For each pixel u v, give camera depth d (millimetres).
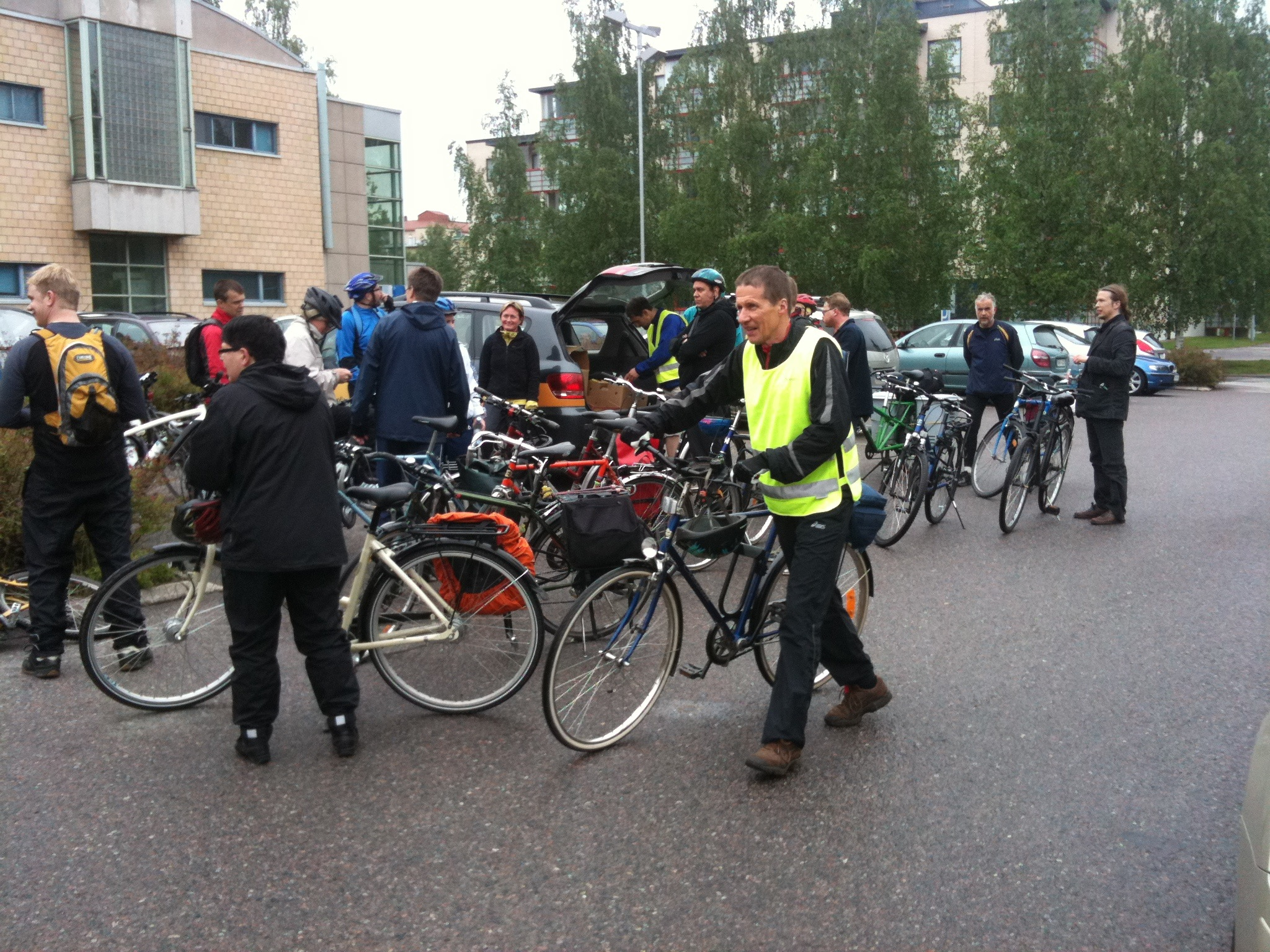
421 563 4855
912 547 8312
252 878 3498
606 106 41125
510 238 45219
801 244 34281
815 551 4234
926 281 34219
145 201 27391
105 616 4836
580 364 10812
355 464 7184
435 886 3447
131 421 5484
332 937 3184
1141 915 3268
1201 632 6051
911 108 34281
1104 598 6781
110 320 16781
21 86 25828
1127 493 10469
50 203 26422
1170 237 34719
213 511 4383
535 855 3631
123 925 3242
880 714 4844
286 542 4227
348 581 4988
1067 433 9672
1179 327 36062
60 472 5277
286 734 4684
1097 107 35094
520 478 6129
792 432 4203
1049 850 3645
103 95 26516
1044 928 3197
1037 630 6098
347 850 3676
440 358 6809
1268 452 13984
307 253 31844
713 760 4379
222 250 29766
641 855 3631
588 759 4406
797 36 38781
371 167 35906
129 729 4719
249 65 30109
